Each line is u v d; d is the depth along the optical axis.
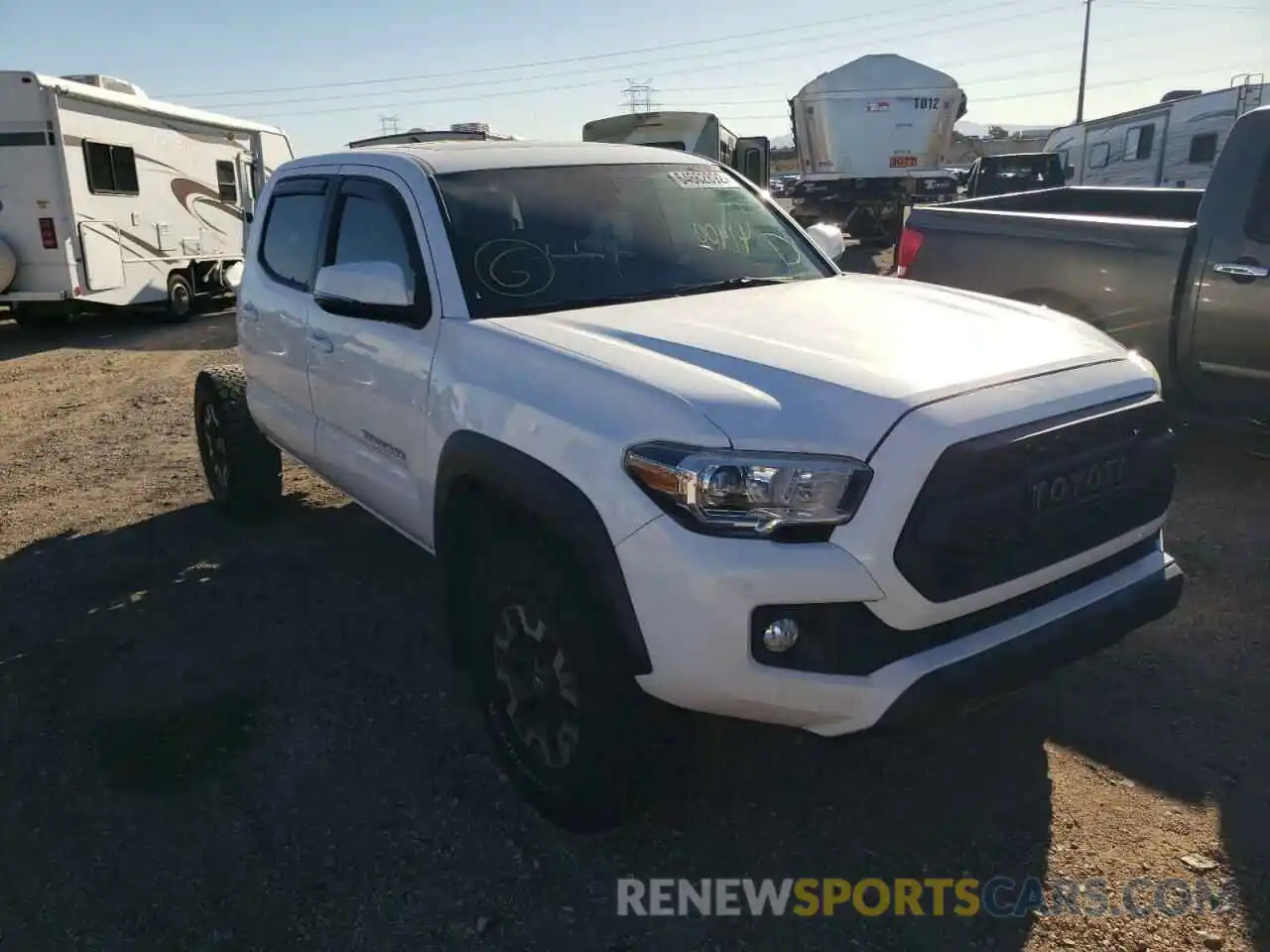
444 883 2.81
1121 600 2.83
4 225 13.03
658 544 2.46
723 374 2.71
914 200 21.11
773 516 2.40
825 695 2.43
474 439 3.02
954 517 2.42
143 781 3.28
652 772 2.72
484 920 2.67
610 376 2.76
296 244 4.60
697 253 3.96
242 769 3.34
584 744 2.71
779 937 2.59
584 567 2.62
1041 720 3.46
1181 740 3.32
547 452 2.75
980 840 2.90
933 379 2.60
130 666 4.02
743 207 4.37
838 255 4.68
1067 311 6.10
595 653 2.64
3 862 2.93
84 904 2.76
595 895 2.75
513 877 2.82
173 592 4.72
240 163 17.69
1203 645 3.90
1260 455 5.67
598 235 3.81
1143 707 3.51
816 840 2.93
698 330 3.07
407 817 3.08
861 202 21.31
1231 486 5.60
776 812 3.05
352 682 3.85
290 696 3.76
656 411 2.57
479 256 3.51
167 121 15.37
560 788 2.87
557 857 2.89
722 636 2.40
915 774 3.21
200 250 16.34
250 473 5.44
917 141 20.78
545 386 2.87
